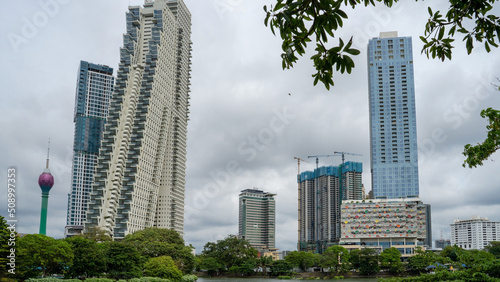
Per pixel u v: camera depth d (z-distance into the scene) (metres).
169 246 162.88
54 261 98.62
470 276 42.03
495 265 41.50
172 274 132.00
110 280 103.62
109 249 121.31
